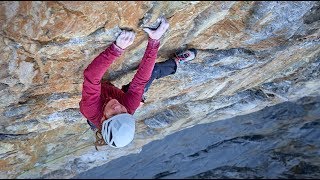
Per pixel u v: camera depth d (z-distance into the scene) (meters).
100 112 3.80
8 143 5.77
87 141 6.77
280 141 8.66
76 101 5.14
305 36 4.61
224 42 4.60
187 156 9.24
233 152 9.24
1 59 4.04
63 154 7.03
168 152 8.89
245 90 6.42
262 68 5.39
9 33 3.75
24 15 3.53
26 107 4.99
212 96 6.21
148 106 6.09
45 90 4.76
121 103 3.89
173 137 8.16
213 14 3.97
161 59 4.68
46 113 5.28
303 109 7.37
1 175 7.00
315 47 5.02
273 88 6.26
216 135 8.37
